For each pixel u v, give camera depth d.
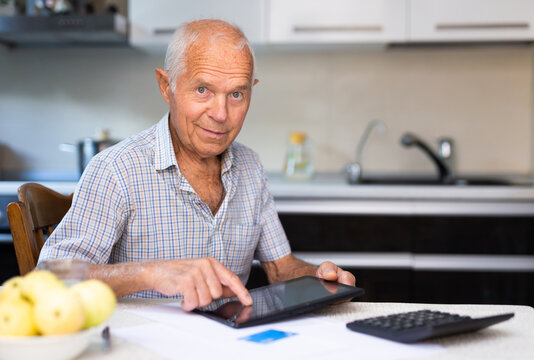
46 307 0.62
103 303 0.68
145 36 2.51
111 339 0.76
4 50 2.83
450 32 2.43
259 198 1.38
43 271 0.67
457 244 2.29
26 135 2.87
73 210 1.14
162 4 2.49
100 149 2.55
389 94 2.79
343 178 2.75
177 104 1.15
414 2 2.42
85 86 2.84
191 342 0.75
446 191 2.27
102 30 2.40
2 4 2.63
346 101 2.80
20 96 2.85
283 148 2.83
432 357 0.70
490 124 2.77
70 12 2.49
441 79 2.77
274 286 1.02
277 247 1.38
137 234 1.21
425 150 2.66
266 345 0.74
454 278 2.28
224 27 1.13
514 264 2.27
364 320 0.81
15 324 0.62
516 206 2.27
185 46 1.12
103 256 1.15
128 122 2.85
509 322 0.85
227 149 1.29
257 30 2.46
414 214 2.29
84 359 0.68
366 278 2.30
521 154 2.77
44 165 2.87
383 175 2.80
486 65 2.75
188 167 1.27
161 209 1.21
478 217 2.28
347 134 2.81
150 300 0.97
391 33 2.44
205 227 1.24
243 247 1.32
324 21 2.45
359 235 2.30
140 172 1.20
